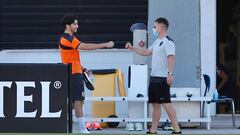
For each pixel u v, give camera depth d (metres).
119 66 39.53
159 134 30.66
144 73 34.44
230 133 31.95
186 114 34.56
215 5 39.44
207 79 35.00
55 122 27.95
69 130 28.03
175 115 30.33
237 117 40.09
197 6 34.78
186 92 34.56
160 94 30.09
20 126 27.97
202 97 34.06
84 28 39.53
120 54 39.53
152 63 30.27
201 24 39.25
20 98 27.91
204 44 39.34
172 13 34.75
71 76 28.27
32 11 39.66
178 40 34.78
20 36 39.69
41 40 39.69
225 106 41.00
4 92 27.91
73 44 29.69
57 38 39.66
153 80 30.16
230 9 42.16
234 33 42.31
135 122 34.03
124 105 38.69
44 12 39.66
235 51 42.28
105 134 30.33
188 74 34.69
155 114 30.59
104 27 39.53
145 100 33.97
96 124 34.31
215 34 39.38
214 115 40.00
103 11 39.62
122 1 39.50
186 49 34.72
